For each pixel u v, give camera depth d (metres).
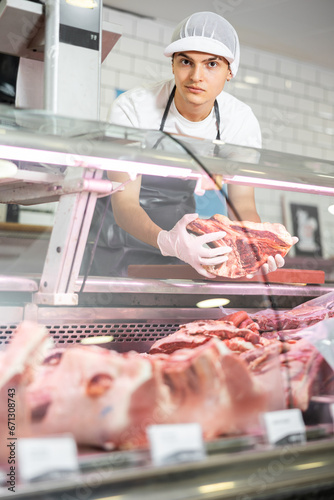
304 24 4.88
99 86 1.50
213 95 1.95
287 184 1.33
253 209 1.33
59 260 1.10
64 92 1.44
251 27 4.98
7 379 0.79
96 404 0.81
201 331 1.18
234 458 0.84
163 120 2.12
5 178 1.10
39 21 1.43
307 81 5.81
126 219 1.63
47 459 0.74
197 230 1.39
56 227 1.12
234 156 1.20
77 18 1.45
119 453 0.79
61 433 0.79
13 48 1.48
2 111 0.98
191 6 4.54
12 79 1.51
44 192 1.17
